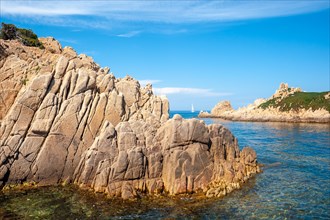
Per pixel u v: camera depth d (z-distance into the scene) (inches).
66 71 1547.7
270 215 1102.4
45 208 1117.1
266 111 6776.6
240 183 1467.8
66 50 2420.0
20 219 1018.7
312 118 5659.5
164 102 1913.1
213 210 1135.6
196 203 1201.4
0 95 1477.6
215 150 1517.0
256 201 1238.3
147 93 1894.7
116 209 1122.0
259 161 2015.3
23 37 2354.8
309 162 1991.9
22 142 1359.5
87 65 1895.9
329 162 1993.1
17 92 1508.4
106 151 1354.6
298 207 1182.9
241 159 1706.4
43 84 1440.7
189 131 1409.9
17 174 1338.6
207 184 1374.3
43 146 1382.9
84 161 1411.2
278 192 1354.6
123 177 1286.9
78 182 1395.2
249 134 3858.3
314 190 1389.0
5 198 1209.4
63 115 1443.2
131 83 1808.6
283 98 7086.6
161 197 1256.2
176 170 1333.7
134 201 1203.2
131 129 1435.8
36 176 1359.5
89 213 1080.8
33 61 1628.9
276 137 3472.0
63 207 1129.4
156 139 1457.9
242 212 1122.7
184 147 1396.4
